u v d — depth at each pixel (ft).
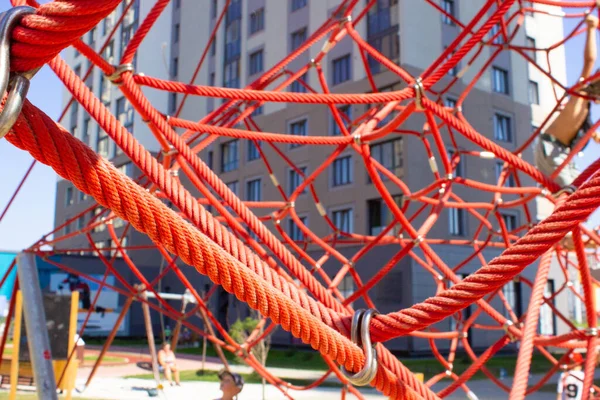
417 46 74.08
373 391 48.01
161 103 89.61
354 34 19.25
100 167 4.94
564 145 22.54
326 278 24.70
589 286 13.08
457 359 67.36
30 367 45.93
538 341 18.38
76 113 104.06
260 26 90.63
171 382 52.49
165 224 5.21
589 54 20.07
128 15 61.98
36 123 4.69
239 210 12.87
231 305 95.40
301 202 85.10
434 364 63.98
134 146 7.20
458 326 28.58
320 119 82.89
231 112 23.24
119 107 88.33
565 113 22.11
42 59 4.37
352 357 5.98
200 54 94.99
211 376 59.31
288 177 87.35
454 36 77.46
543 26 82.02
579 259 12.79
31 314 15.37
